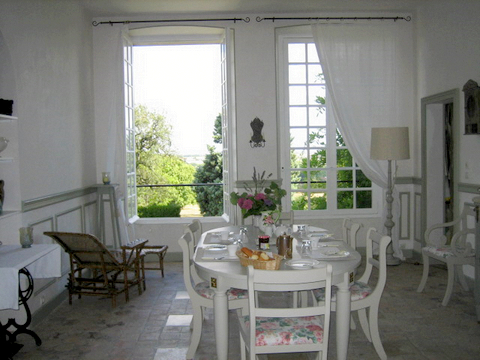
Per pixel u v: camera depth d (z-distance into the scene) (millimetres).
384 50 5172
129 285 4055
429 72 4934
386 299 3904
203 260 2668
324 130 5586
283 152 5566
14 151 3309
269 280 2084
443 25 4598
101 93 5258
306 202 5645
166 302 3928
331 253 2760
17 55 3326
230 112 5258
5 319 3297
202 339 3139
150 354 2908
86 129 4926
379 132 4797
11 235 3340
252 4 4898
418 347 2943
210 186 10203
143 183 10148
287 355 2891
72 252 3760
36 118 3641
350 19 5262
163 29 5348
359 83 5168
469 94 4043
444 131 5062
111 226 5301
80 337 3195
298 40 5488
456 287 4223
